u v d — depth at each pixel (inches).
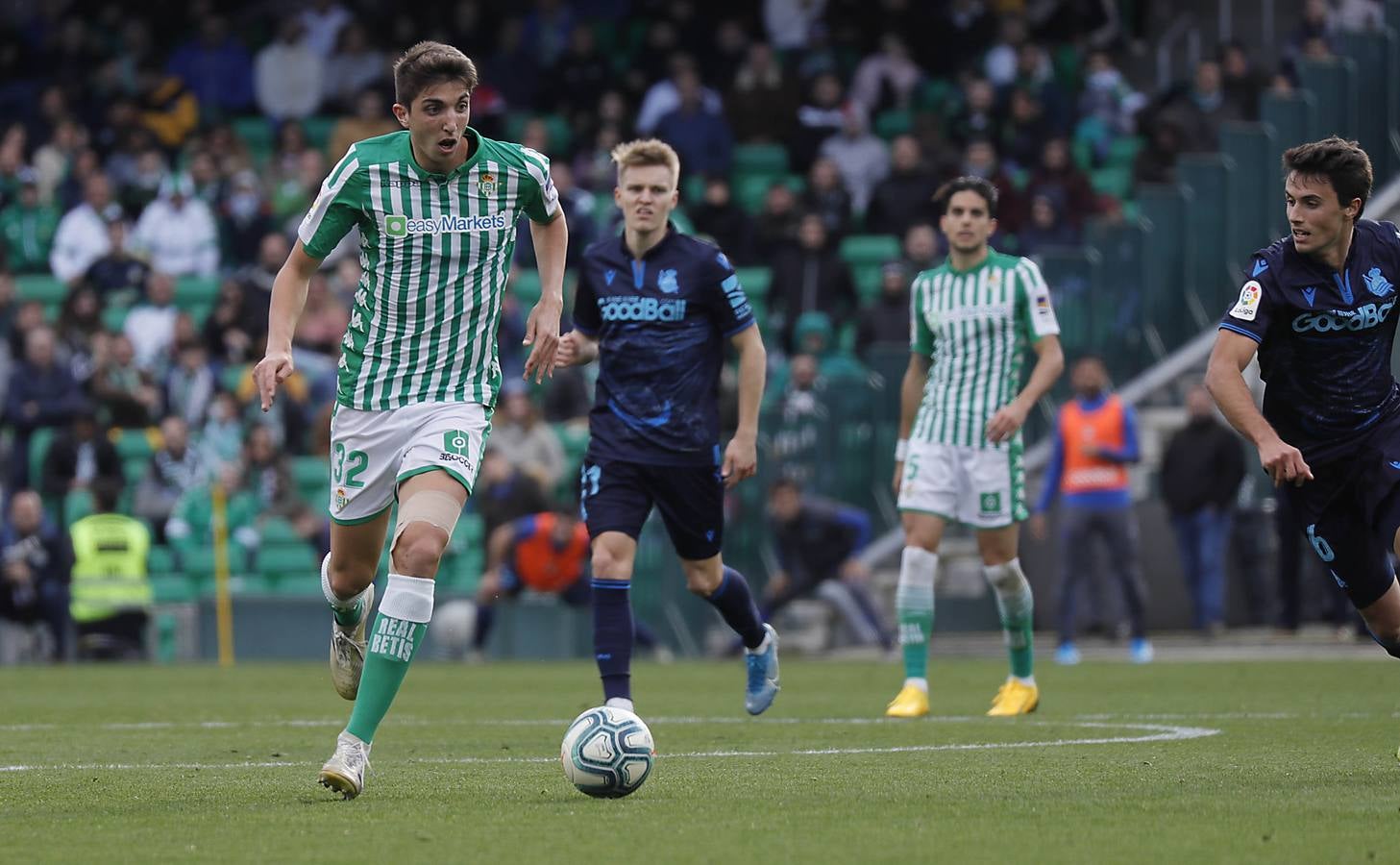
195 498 2583.7
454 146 792.3
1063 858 598.5
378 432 813.2
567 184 2925.7
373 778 862.5
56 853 619.5
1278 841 632.4
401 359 810.2
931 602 1294.3
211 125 3459.6
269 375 783.1
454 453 792.9
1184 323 2620.6
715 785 814.5
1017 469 1294.3
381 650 768.3
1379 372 834.2
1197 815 699.4
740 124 3120.1
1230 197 2650.1
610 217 2913.4
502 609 2301.9
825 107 3107.8
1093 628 2314.2
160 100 3427.7
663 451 1045.8
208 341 2807.6
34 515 2412.6
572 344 1077.8
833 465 2439.7
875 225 2861.7
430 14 3550.7
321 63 3467.0
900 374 2481.5
